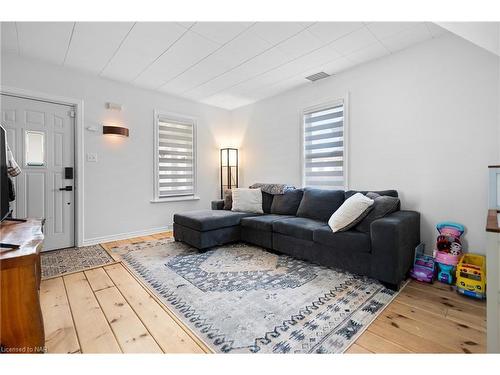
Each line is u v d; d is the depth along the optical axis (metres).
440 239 2.32
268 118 4.30
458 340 1.39
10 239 1.36
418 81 2.58
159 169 4.09
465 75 2.29
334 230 2.33
